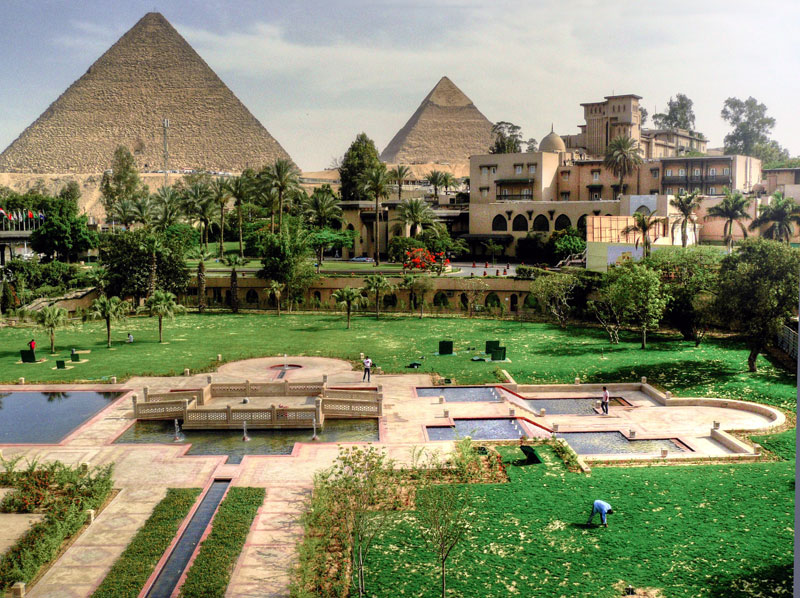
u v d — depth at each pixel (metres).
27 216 137.50
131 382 56.22
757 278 52.44
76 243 130.25
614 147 125.31
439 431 44.16
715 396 49.59
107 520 31.36
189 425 44.94
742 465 36.12
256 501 32.72
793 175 124.88
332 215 132.62
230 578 26.14
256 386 51.81
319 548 27.94
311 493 33.78
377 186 120.00
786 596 23.80
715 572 25.50
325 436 43.28
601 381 54.41
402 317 89.50
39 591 25.52
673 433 42.69
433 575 25.91
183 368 60.62
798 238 101.75
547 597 24.23
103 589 25.27
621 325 74.38
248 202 166.00
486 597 24.36
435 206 155.75
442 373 58.16
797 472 14.84
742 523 29.12
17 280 100.50
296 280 96.00
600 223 97.56
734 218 94.94
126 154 197.12
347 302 80.62
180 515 31.31
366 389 53.16
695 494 32.16
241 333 78.75
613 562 26.45
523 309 89.94
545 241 123.31
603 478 34.62
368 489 27.83
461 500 29.23
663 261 73.88
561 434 43.31
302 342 72.56
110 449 40.81
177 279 99.56
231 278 97.50
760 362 57.38
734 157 123.69
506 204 131.12
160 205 132.50
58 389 54.25
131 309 95.62
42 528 28.95
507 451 39.50
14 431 44.44
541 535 28.69
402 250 115.94
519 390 53.62
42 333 79.19
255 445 41.75
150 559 27.42
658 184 129.75
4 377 57.91
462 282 93.38
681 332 69.88
